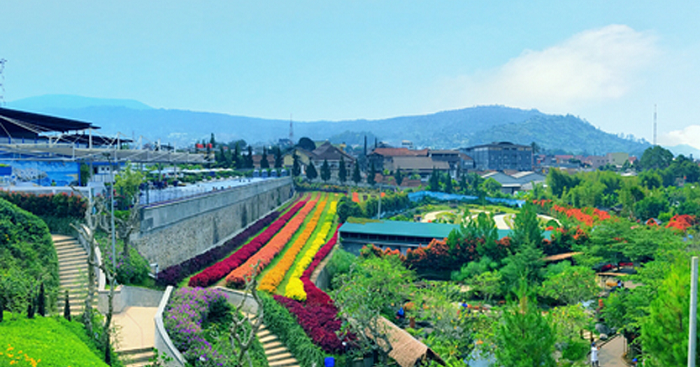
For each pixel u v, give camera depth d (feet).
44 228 105.50
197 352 83.30
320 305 130.41
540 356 65.10
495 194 471.21
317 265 173.17
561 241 212.64
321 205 330.13
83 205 116.06
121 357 79.30
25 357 59.41
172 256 139.13
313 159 579.89
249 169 397.60
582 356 70.13
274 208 297.94
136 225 119.55
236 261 151.84
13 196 115.65
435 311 127.54
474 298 181.37
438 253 199.52
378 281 139.23
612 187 486.38
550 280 165.48
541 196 482.69
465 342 119.75
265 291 132.05
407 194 399.85
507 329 68.64
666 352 70.74
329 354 108.88
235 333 64.13
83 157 146.10
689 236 240.12
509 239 199.21
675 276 71.15
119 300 97.96
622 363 111.65
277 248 179.63
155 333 85.66
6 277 79.25
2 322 68.28
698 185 497.87
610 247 197.67
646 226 224.53
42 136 171.01
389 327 115.55
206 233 167.12
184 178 265.75
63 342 68.23
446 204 426.51
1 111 138.21
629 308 117.60
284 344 107.76
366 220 246.47
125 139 196.44
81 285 94.12
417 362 107.76
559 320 112.57
